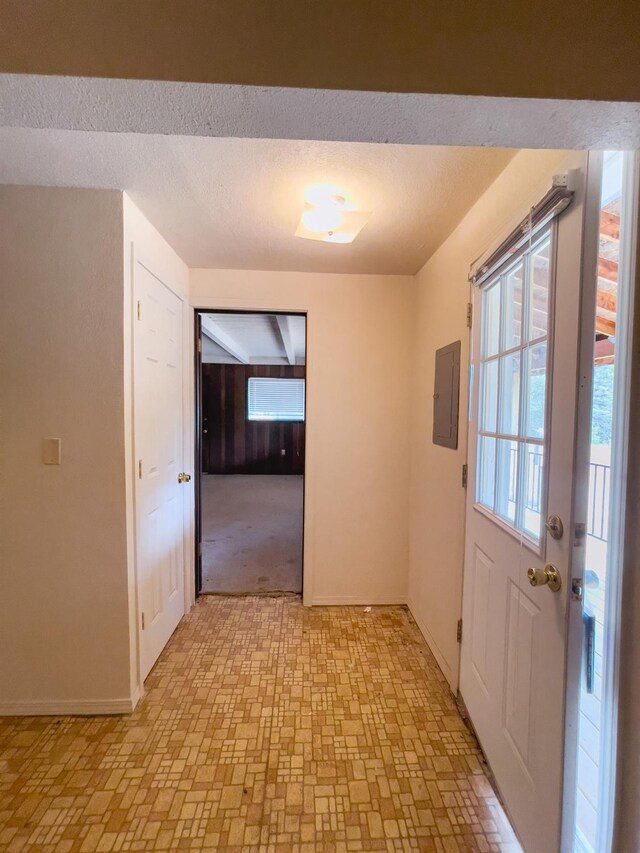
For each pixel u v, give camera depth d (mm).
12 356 1552
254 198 1559
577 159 931
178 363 2271
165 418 2070
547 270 1130
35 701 1630
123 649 1640
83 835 1177
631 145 798
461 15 669
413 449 2488
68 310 1555
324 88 670
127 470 1621
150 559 1880
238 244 2020
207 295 2402
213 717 1624
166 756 1439
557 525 986
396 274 2471
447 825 1219
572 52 674
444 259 1936
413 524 2475
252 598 2660
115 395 1587
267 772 1382
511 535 1242
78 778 1353
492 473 1456
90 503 1602
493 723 1353
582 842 1100
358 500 2557
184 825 1205
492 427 1473
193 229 1851
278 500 5547
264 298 2430
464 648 1654
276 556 3387
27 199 1521
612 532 840
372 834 1190
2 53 648
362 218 1634
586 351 917
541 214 1044
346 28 665
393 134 795
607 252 1278
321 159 1291
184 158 1305
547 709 1019
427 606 2154
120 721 1602
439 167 1319
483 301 1525
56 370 1564
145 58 655
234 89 672
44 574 1610
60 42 650
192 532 2518
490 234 1435
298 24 662
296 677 1873
